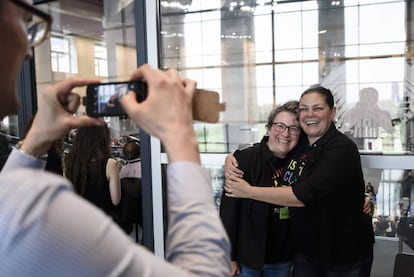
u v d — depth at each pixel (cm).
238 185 172
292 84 267
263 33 269
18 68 46
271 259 182
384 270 219
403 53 237
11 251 38
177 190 51
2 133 277
